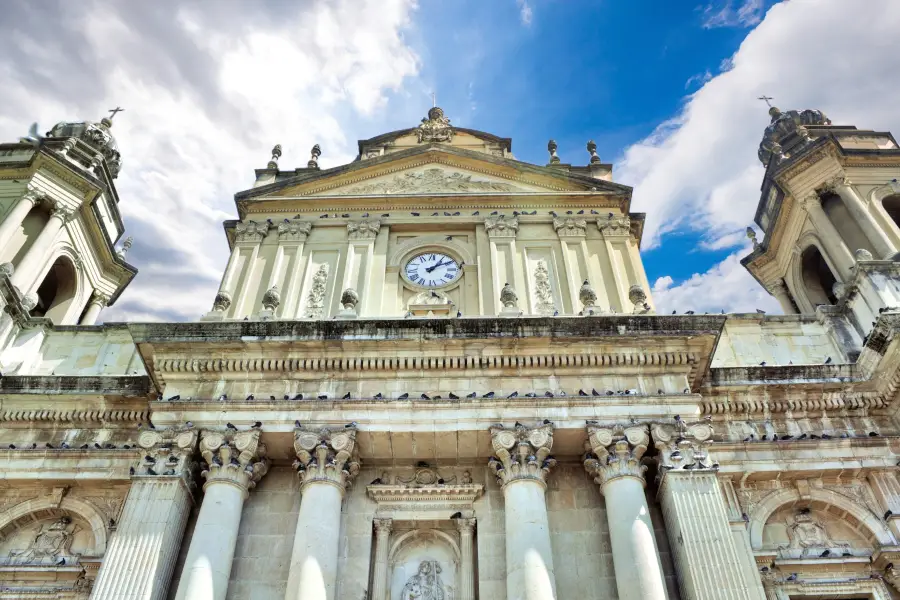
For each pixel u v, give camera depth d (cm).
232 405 1598
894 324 1672
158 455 1529
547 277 2073
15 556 1623
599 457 1546
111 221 2570
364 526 1568
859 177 2234
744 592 1323
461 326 1661
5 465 1686
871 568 1559
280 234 2197
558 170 2341
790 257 2455
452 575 1539
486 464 1648
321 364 1661
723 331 1952
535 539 1430
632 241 2211
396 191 2341
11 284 1930
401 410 1594
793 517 1659
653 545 1415
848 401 1750
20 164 2255
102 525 1639
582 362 1658
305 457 1535
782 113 2653
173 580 1454
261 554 1516
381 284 2055
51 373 1922
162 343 1659
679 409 1583
